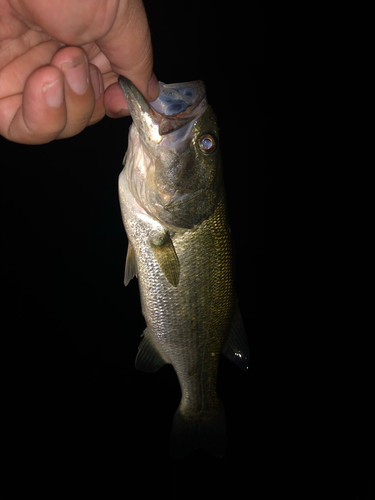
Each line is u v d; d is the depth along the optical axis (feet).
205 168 0.81
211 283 0.88
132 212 0.82
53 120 0.62
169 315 0.88
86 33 0.60
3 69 0.69
